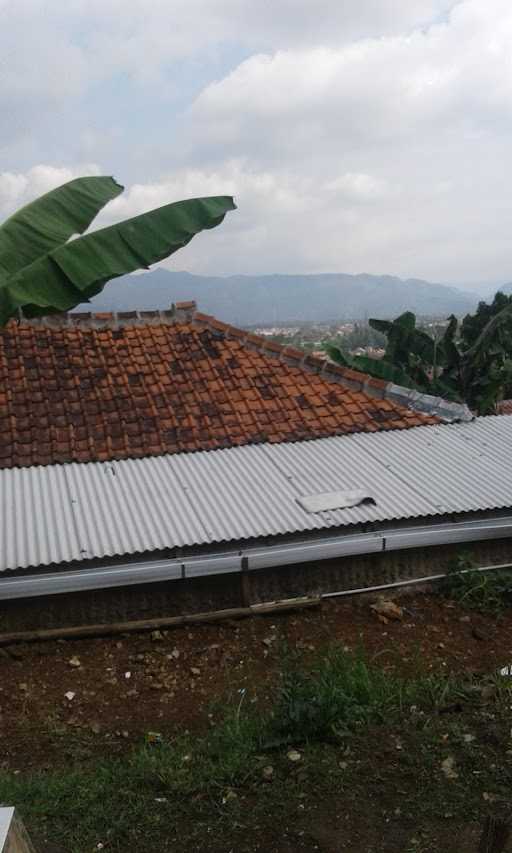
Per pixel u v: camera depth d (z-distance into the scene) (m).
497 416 9.48
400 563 6.96
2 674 5.77
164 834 3.99
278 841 3.90
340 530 6.71
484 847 3.45
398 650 6.02
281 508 6.98
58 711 5.37
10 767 4.73
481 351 13.08
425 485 7.50
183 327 10.55
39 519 6.80
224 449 8.34
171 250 6.59
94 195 6.84
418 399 9.33
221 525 6.67
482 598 6.74
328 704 4.80
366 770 4.42
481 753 4.49
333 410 9.19
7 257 6.08
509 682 5.26
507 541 7.22
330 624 6.43
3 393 8.94
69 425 8.52
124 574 6.18
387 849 3.80
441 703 5.05
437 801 4.12
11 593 5.99
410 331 13.51
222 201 6.97
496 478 7.66
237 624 6.38
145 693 5.57
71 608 6.30
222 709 5.29
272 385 9.54
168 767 4.49
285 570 6.69
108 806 4.21
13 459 7.92
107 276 6.16
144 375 9.53
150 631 6.28
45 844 3.93
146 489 7.37
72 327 10.28
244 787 4.36
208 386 9.41
